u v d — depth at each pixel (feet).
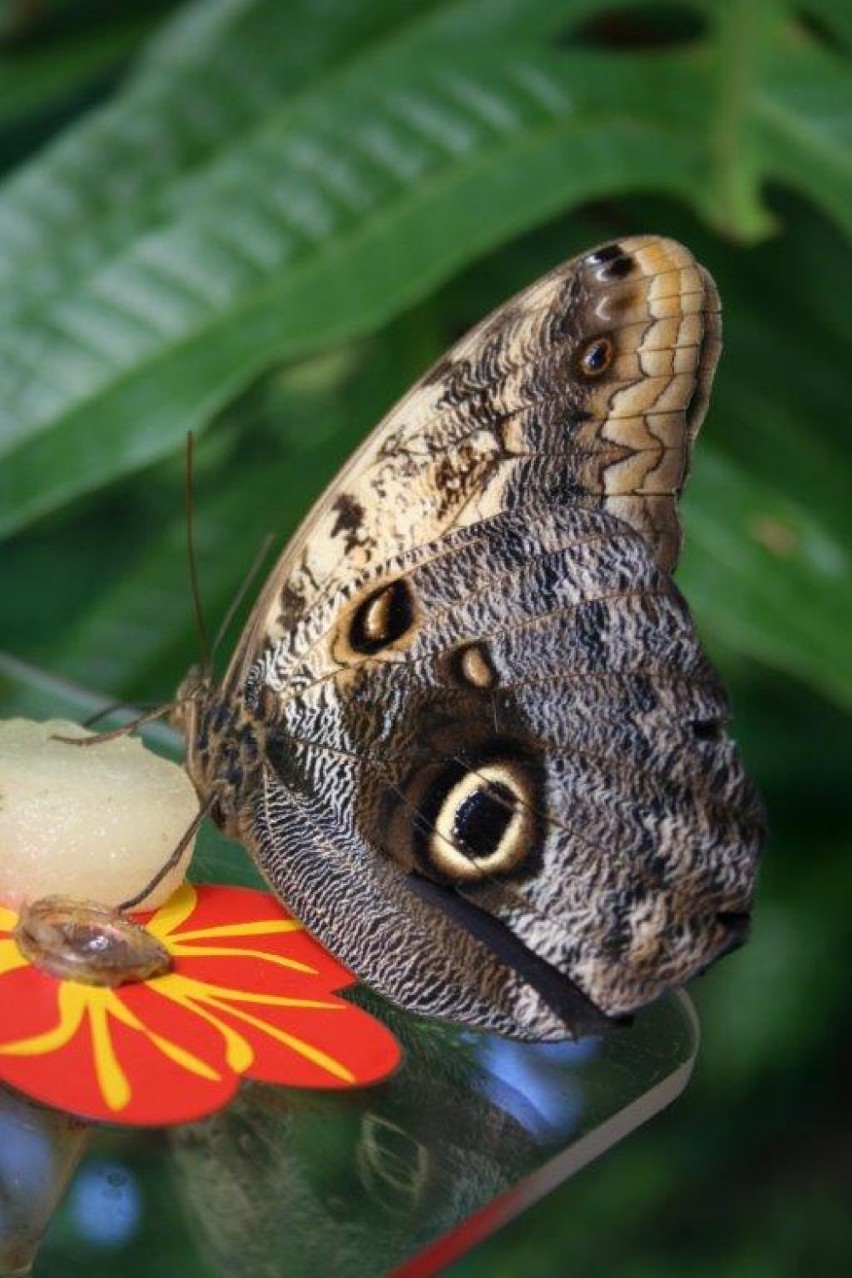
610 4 2.05
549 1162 1.45
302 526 1.63
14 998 1.52
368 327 1.93
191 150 1.98
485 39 2.02
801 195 2.20
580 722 1.57
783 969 2.48
